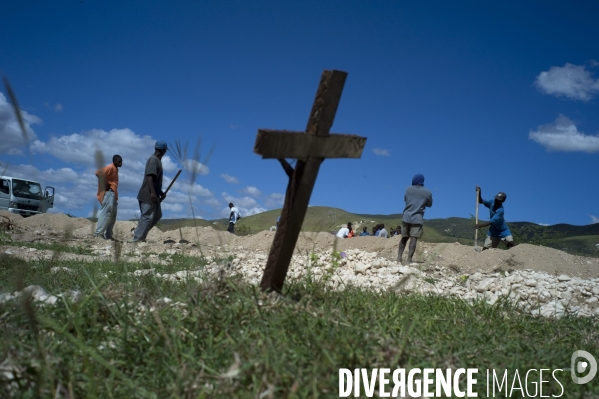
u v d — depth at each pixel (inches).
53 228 737.6
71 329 116.9
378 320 138.9
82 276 218.8
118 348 109.2
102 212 507.2
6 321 112.4
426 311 183.8
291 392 90.3
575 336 171.5
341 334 116.6
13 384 91.7
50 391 89.7
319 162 143.6
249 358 103.0
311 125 141.0
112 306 128.7
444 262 504.7
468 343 138.6
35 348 100.3
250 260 393.4
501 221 547.8
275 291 147.9
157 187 514.3
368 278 317.7
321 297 156.2
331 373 101.8
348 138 146.7
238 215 892.6
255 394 90.4
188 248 503.8
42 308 123.0
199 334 115.3
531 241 888.3
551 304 263.6
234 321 121.5
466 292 302.4
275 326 119.0
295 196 142.9
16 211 1154.7
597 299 309.9
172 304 134.4
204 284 152.5
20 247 429.4
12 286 145.3
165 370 100.9
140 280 185.8
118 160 519.5
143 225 509.0
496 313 192.2
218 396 92.7
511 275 405.1
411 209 465.1
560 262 496.4
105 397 92.0
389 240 590.2
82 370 98.4
